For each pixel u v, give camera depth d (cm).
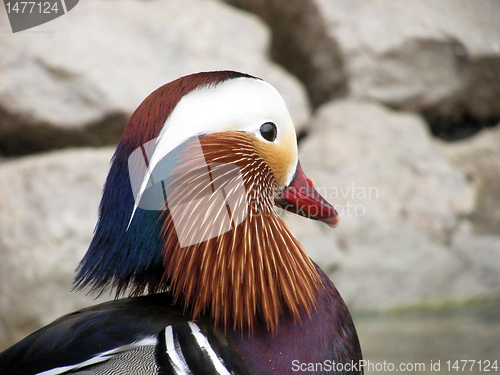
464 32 1469
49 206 1038
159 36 1348
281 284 360
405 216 1120
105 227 352
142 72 1264
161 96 351
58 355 338
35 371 333
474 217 1172
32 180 1058
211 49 1374
